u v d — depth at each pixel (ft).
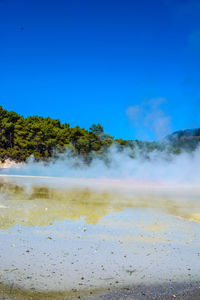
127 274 13.07
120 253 15.67
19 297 10.72
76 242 17.30
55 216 24.04
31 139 138.21
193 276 13.07
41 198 33.78
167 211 28.12
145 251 16.12
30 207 27.45
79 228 20.49
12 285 11.63
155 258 15.10
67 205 29.63
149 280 12.54
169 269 13.74
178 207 30.68
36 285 11.73
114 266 13.91
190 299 10.94
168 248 16.72
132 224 22.17
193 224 22.66
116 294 11.24
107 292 11.39
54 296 10.94
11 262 13.89
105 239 18.11
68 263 14.06
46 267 13.50
